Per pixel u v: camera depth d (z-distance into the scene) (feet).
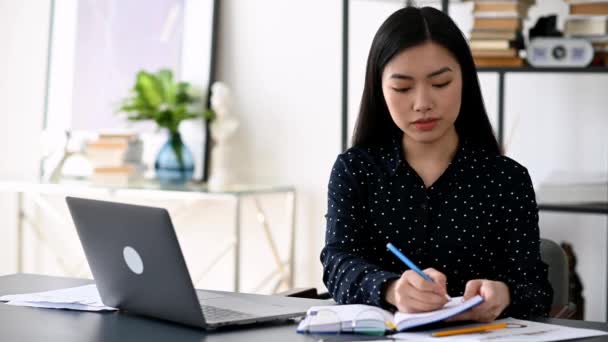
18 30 13.82
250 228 12.56
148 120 12.56
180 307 4.96
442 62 5.49
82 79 13.17
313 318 4.84
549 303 5.70
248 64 12.39
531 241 5.85
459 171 5.92
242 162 12.47
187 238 12.91
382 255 6.02
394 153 6.03
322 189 12.03
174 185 11.91
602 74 10.30
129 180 12.19
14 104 13.85
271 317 5.10
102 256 5.31
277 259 11.96
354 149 6.16
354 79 11.64
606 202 9.23
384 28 5.69
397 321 4.74
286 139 12.21
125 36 12.94
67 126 13.24
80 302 5.63
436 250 5.90
